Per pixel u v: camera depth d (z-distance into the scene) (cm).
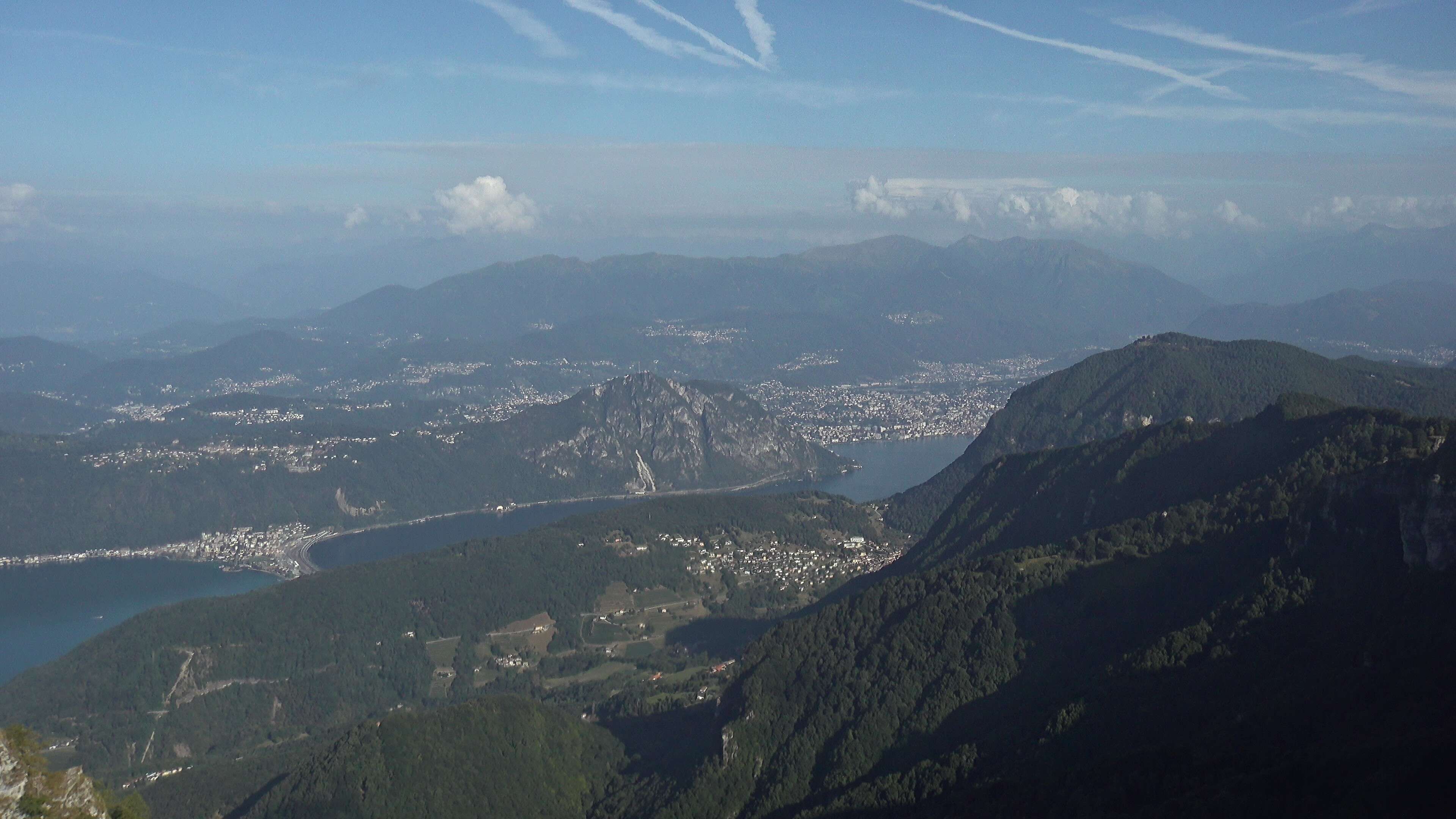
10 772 14388
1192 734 18588
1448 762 14488
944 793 19888
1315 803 15000
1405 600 19488
